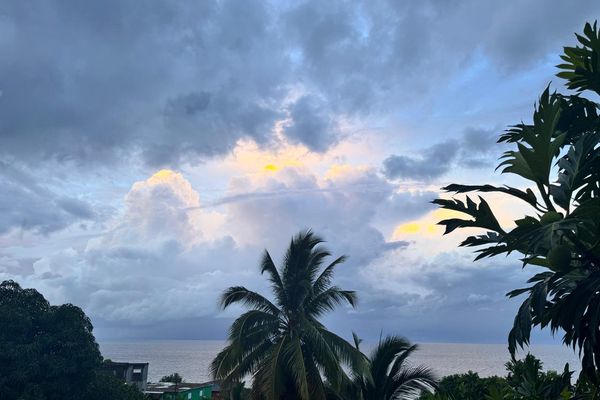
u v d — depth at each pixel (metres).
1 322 27.97
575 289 5.41
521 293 6.18
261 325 21.98
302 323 21.52
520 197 5.88
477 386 17.16
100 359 30.67
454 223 5.86
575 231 5.51
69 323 29.86
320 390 21.02
